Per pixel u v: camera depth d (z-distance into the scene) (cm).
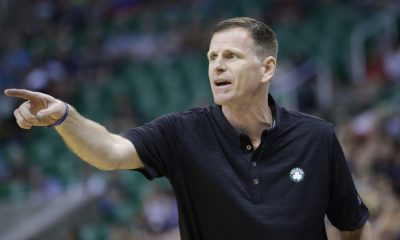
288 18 4434
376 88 3484
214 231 910
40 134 3909
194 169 916
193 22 4603
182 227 937
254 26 930
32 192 3488
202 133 930
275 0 4591
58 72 4384
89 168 3359
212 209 908
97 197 3244
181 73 4181
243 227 895
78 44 4916
